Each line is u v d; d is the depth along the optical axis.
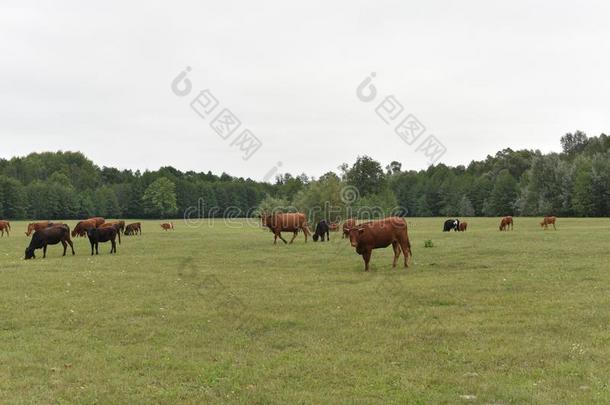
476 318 13.16
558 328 12.08
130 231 52.19
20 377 9.34
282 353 10.76
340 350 10.89
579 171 94.00
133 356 10.54
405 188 120.56
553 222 53.12
